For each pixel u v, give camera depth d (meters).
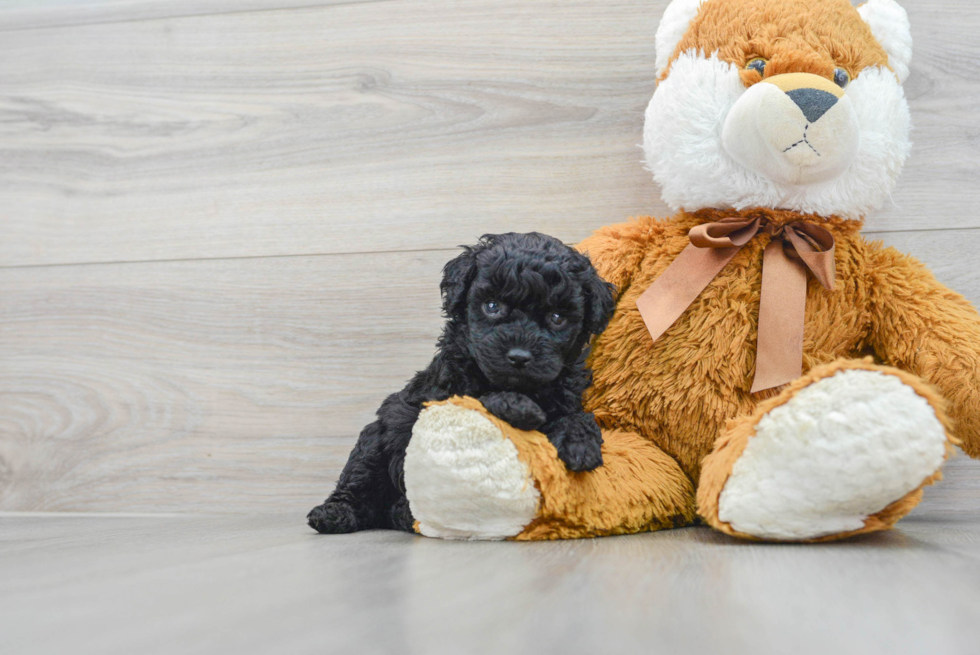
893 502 0.64
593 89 0.92
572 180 0.92
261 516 0.91
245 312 0.95
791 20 0.76
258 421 0.94
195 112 0.97
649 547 0.65
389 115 0.95
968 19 0.88
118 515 0.93
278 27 0.97
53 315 0.97
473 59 0.94
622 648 0.45
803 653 0.44
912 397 0.62
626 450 0.74
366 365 0.93
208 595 0.53
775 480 0.65
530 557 0.62
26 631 0.48
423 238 0.93
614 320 0.78
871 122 0.76
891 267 0.77
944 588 0.53
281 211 0.95
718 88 0.76
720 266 0.76
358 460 0.76
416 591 0.53
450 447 0.66
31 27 1.00
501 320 0.68
